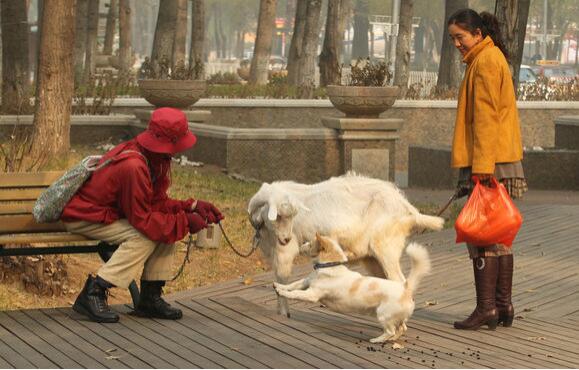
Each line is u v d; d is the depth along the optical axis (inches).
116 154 289.6
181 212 293.6
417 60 4461.1
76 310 296.8
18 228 301.7
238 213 576.1
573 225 566.6
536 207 644.1
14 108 941.2
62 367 244.2
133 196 284.0
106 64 2208.4
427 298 375.6
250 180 758.5
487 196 295.1
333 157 789.2
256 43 1723.7
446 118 1092.5
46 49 712.4
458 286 400.8
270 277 434.3
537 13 4411.9
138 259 291.3
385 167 789.2
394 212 304.7
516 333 301.4
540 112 1104.2
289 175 784.3
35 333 278.2
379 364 253.8
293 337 279.4
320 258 280.5
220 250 483.2
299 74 1437.0
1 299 387.9
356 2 3769.7
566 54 5349.4
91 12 1894.7
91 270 439.5
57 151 714.2
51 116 713.6
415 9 3838.6
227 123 1055.0
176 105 884.0
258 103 1058.7
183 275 442.9
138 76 1550.2
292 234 303.0
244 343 271.1
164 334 279.4
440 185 834.8
